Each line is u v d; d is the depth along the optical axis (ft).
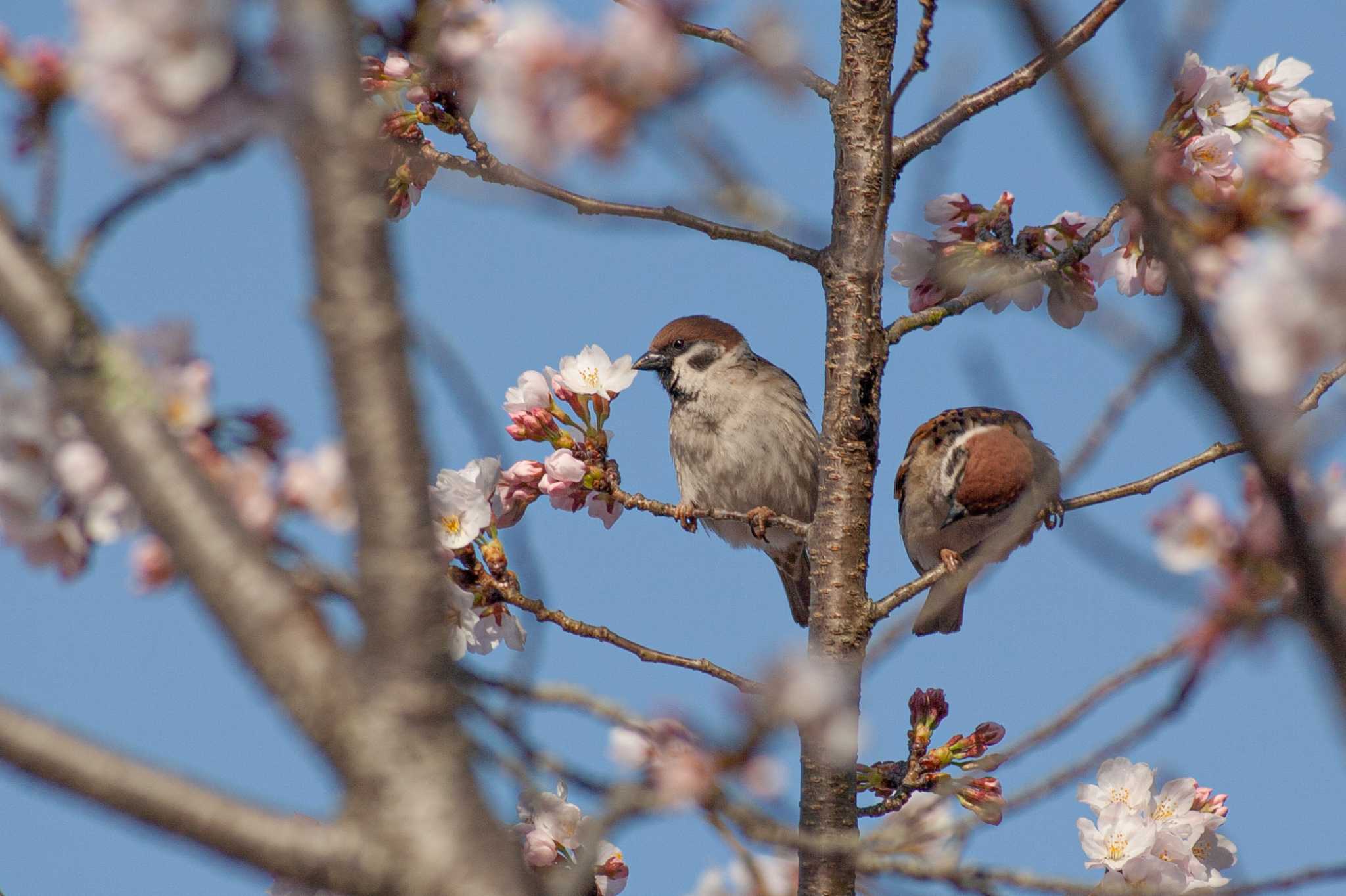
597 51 17.56
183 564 12.91
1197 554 15.75
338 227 12.52
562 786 25.67
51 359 13.09
